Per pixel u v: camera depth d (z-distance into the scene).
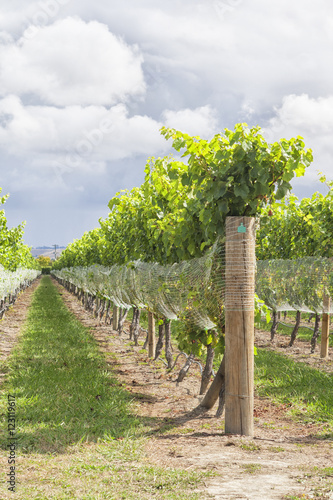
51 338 12.79
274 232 12.87
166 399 7.18
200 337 6.93
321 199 11.16
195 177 5.65
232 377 5.27
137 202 10.05
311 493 3.39
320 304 10.20
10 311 22.48
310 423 5.91
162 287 7.67
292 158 5.09
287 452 4.59
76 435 5.23
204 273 6.07
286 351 11.70
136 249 10.11
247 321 5.25
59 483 3.81
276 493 3.41
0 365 9.26
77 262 29.44
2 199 18.80
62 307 23.73
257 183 5.30
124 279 11.06
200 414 6.25
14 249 21.14
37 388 7.30
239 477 3.78
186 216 6.73
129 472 4.05
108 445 4.89
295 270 10.55
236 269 5.28
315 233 10.51
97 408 6.38
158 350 10.13
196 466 4.09
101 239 16.19
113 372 9.12
